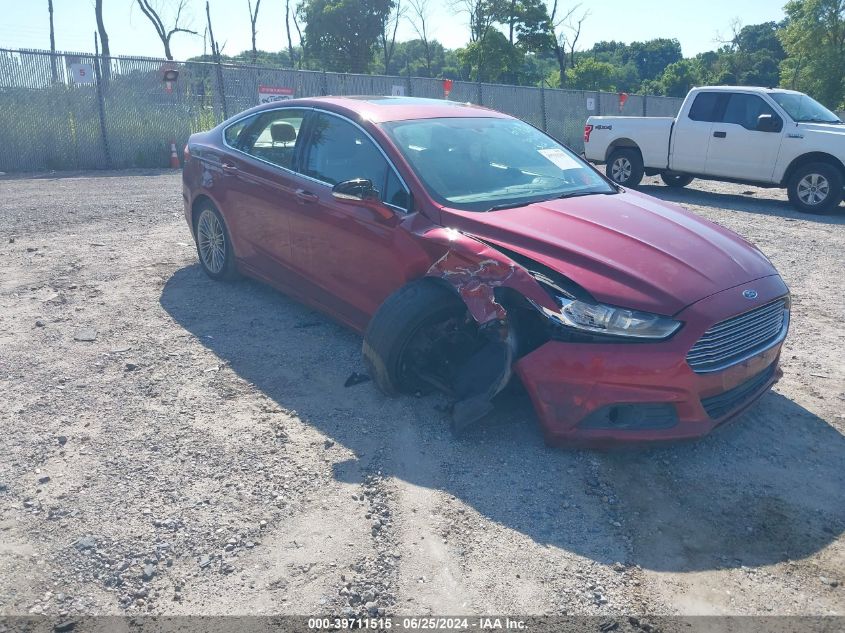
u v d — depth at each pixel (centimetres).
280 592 297
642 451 403
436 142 497
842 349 561
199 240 677
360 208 475
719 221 1096
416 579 305
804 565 320
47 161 1630
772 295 404
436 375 440
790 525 346
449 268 407
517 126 566
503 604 292
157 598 294
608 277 378
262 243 580
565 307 372
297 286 552
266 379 480
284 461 387
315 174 527
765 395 477
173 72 1744
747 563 320
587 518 346
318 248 515
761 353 406
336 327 568
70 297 632
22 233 862
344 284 499
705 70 7531
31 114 1585
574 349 371
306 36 5097
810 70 4269
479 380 416
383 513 346
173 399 453
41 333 551
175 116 1767
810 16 4231
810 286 733
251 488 363
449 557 318
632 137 1402
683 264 394
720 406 393
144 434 411
